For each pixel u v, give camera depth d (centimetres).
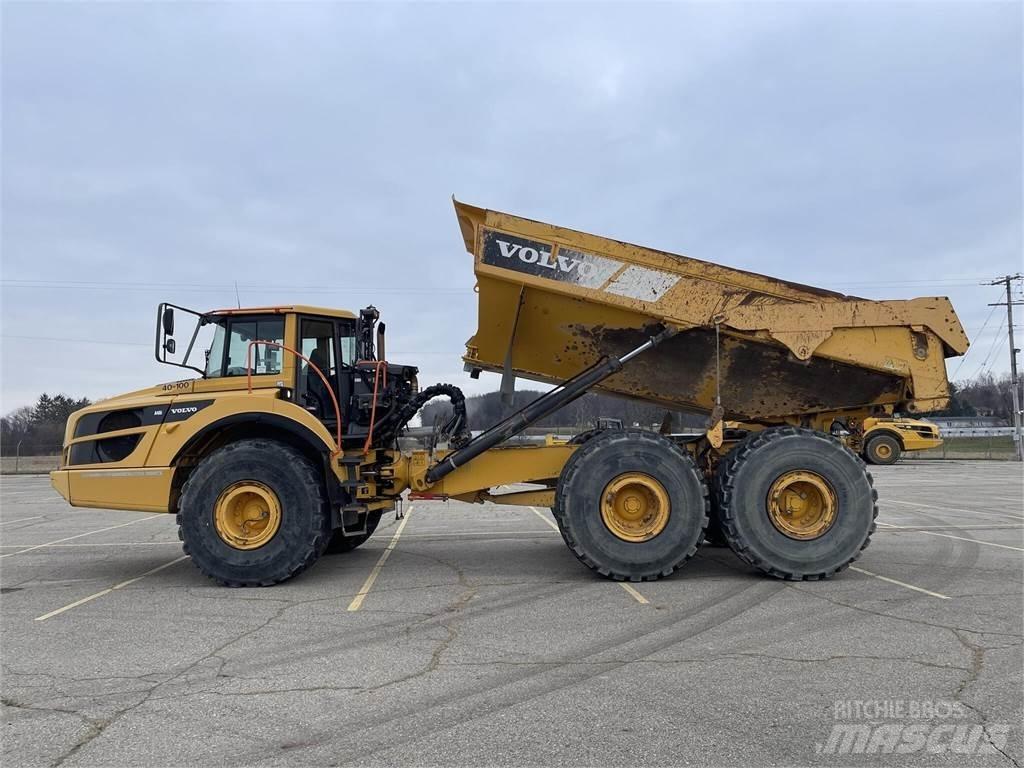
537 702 377
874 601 591
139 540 1067
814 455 671
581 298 701
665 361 759
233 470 671
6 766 310
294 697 388
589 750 321
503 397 782
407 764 309
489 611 570
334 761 312
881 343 696
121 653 471
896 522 1127
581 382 714
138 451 696
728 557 823
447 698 385
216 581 699
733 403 771
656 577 672
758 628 513
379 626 529
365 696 389
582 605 586
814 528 672
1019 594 616
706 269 700
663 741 330
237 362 738
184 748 327
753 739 331
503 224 704
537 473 745
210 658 458
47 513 1538
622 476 669
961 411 7450
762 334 695
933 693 386
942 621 527
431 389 767
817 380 736
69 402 5791
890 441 2777
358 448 748
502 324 773
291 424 687
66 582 717
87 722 358
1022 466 2878
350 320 780
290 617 559
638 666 433
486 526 1172
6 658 462
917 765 307
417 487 742
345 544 889
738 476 671
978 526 1078
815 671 421
